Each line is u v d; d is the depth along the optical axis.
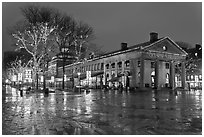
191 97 29.62
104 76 61.19
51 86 65.25
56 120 11.12
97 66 64.62
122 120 11.16
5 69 62.19
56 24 42.44
